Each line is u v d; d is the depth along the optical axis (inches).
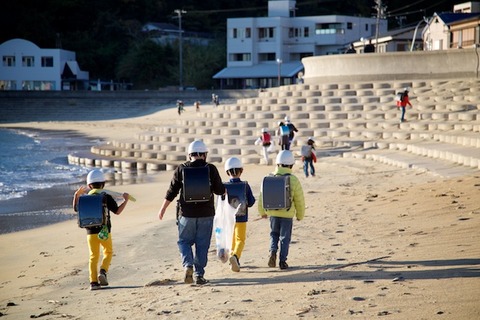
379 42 3567.9
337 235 644.7
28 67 5339.6
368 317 362.3
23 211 1170.0
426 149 1421.0
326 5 6338.6
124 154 2123.5
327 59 2324.1
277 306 406.9
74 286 555.8
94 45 5959.6
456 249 513.0
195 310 419.5
